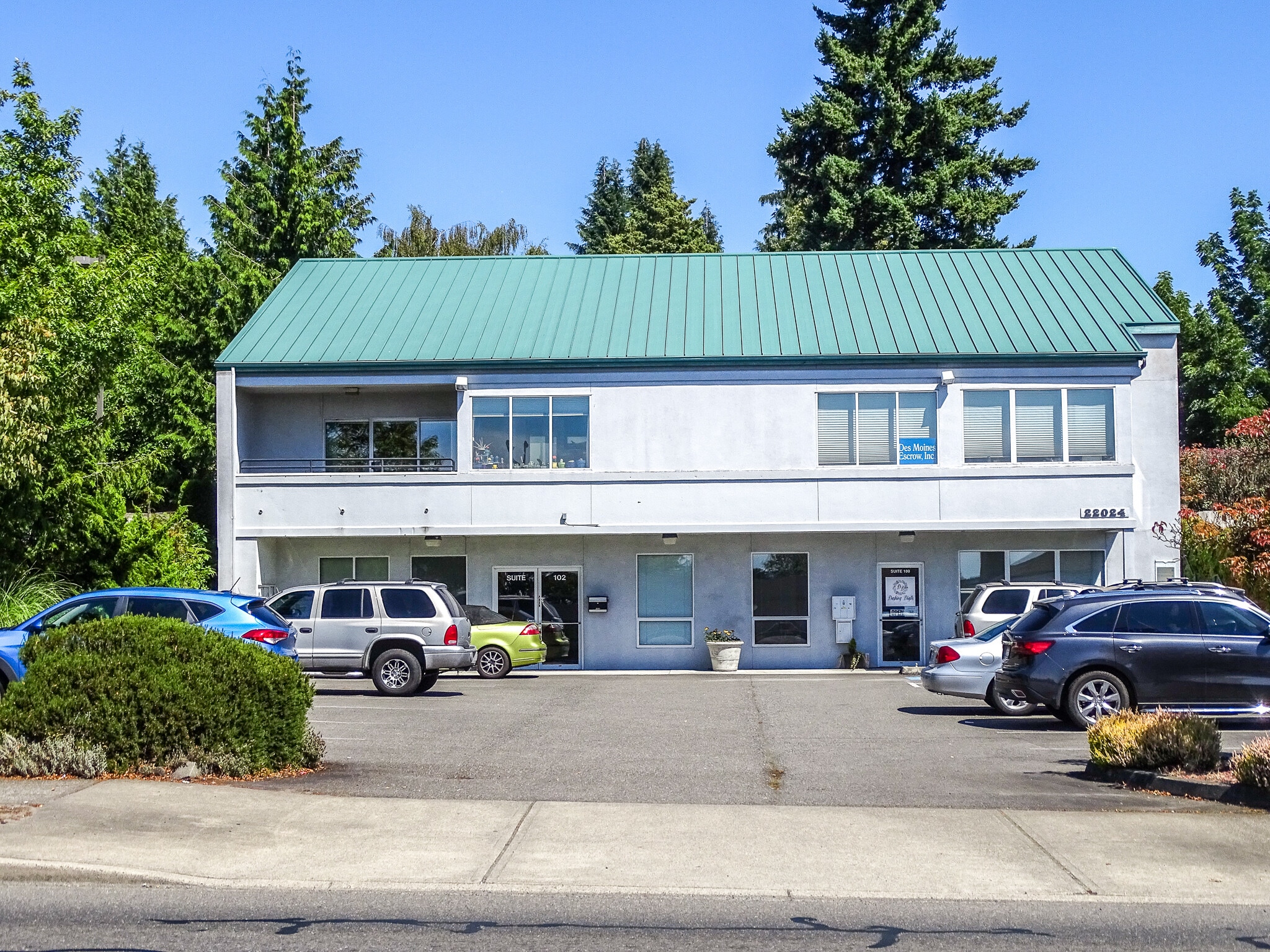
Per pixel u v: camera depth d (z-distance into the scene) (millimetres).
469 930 7875
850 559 29438
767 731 17016
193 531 32938
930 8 47906
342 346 29719
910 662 29219
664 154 72750
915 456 28594
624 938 7723
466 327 30609
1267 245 49156
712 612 29500
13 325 22516
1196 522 29344
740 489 28578
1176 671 16219
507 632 26984
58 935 7707
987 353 28484
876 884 8984
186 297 39594
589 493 28672
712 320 30609
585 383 28953
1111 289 31359
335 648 22109
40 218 26406
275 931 7801
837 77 48719
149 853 9422
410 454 30656
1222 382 47688
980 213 46125
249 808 10906
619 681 26250
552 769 13523
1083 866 9414
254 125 46062
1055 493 28172
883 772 13445
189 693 12406
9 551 24406
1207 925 8117
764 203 67625
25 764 12008
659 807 11281
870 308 30984
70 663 12516
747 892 8758
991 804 11562
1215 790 11703
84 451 26234
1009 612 20953
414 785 12422
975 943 7688
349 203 47906
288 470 30469
